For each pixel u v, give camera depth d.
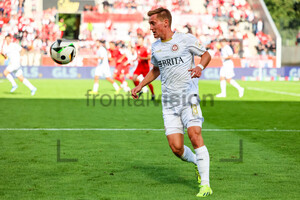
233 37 115.06
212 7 118.88
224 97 63.16
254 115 43.44
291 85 90.25
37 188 17.48
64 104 51.44
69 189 17.36
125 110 46.69
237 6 119.12
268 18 117.25
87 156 23.67
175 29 117.25
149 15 17.25
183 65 17.16
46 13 116.44
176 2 120.06
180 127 17.67
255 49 115.62
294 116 42.78
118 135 30.78
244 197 16.42
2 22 110.94
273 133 32.28
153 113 44.25
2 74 102.12
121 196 16.47
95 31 114.62
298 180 18.95
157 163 22.14
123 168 21.02
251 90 76.56
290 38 150.50
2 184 18.03
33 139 28.81
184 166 21.52
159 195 16.64
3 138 29.14
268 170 20.77
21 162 22.08
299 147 26.66
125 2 119.62
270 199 16.19
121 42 113.25
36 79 100.56
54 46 26.56
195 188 17.66
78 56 107.06
